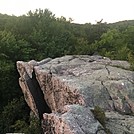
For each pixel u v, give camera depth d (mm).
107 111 15078
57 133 12812
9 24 33844
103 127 12734
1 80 24516
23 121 20625
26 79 19938
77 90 16047
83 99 15523
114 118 14195
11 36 29094
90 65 20000
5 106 23234
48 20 35312
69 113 12953
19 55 27859
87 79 17578
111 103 15734
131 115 15125
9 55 27547
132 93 16547
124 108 15555
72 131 11859
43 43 30750
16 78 25906
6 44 27641
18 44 28906
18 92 25266
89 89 16266
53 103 18656
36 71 19375
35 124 18797
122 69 19641
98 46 33312
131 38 34812
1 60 26391
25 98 21625
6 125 21281
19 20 34375
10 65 25984
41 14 36406
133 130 13141
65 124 12266
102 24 43844
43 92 19344
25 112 22484
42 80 18984
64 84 17031
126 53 28750
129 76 18219
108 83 17078
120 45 32969
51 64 20125
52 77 18219
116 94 16297
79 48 32375
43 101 20203
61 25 35625
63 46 31969
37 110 20203
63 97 17359
